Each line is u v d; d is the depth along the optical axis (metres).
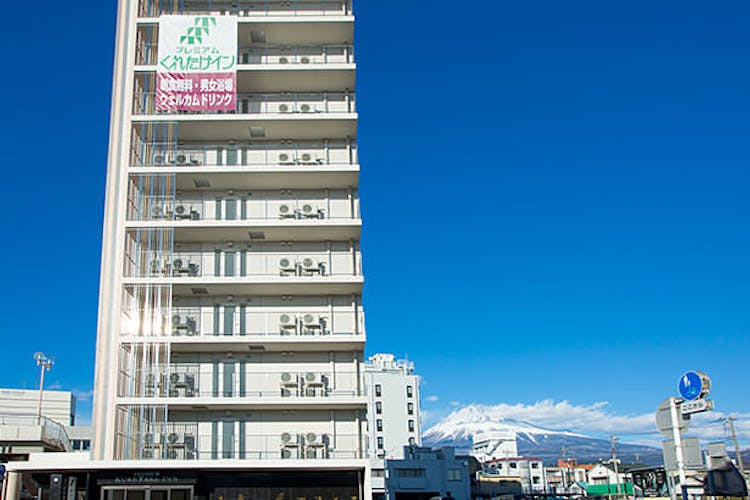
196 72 52.34
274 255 52.00
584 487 130.25
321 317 50.75
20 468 44.16
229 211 52.41
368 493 44.53
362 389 49.19
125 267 48.84
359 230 51.00
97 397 46.12
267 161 53.38
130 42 53.31
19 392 84.75
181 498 44.62
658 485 109.19
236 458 46.84
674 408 15.70
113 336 47.22
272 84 54.06
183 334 49.41
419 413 136.75
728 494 14.76
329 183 52.50
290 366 49.56
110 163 50.78
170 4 55.38
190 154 53.19
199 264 51.31
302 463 44.62
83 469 44.28
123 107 51.81
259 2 55.91
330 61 55.44
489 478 119.25
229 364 49.34
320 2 56.19
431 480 100.88
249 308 50.72
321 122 51.94
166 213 51.47
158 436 46.81
